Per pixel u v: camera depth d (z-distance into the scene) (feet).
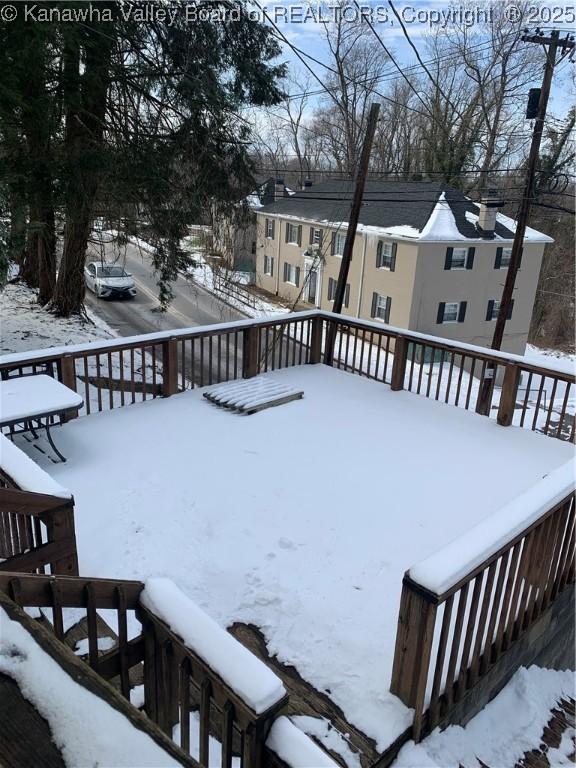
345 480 14.42
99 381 17.90
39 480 8.54
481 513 13.10
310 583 10.45
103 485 13.61
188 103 29.89
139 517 12.33
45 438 16.03
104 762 2.92
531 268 64.54
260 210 82.33
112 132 30.63
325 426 17.83
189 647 4.92
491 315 63.26
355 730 7.47
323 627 9.36
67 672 3.42
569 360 77.41
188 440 16.38
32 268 52.29
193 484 13.87
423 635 7.14
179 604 5.36
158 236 33.47
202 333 19.85
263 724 4.28
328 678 8.32
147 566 10.69
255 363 21.94
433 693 7.50
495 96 72.64
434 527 12.46
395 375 20.98
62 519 8.40
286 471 14.76
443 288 59.21
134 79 29.78
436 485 14.34
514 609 8.79
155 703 5.82
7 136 25.61
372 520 12.64
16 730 3.01
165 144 31.01
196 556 11.10
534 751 8.35
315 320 23.65
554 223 80.28
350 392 20.89
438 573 6.89
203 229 39.40
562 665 11.48
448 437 17.28
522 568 8.63
